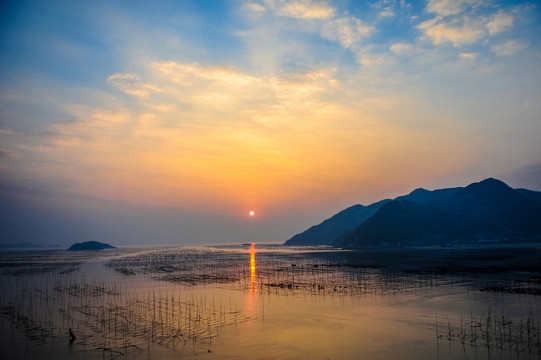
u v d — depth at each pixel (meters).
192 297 54.69
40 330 36.59
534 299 47.94
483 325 35.22
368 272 89.94
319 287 63.34
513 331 32.97
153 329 36.06
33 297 57.38
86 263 146.00
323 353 28.44
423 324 36.19
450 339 31.12
